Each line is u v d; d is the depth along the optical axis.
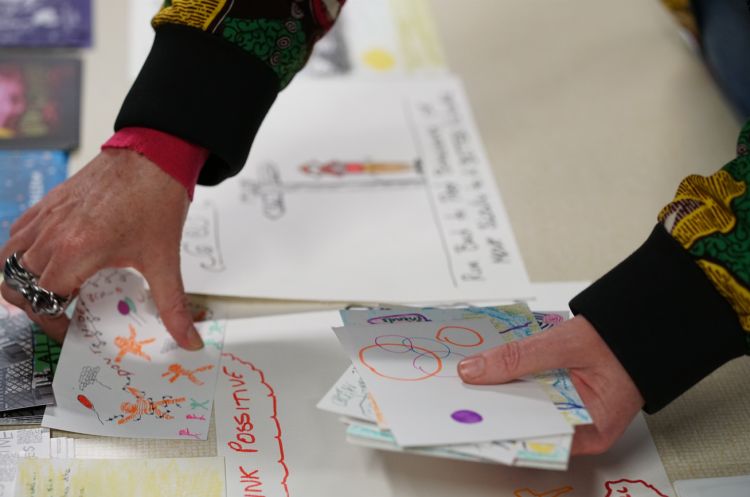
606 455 0.70
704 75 1.21
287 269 0.87
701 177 0.65
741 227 0.60
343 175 1.00
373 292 0.85
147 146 0.70
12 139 0.98
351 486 0.67
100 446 0.67
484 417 0.61
